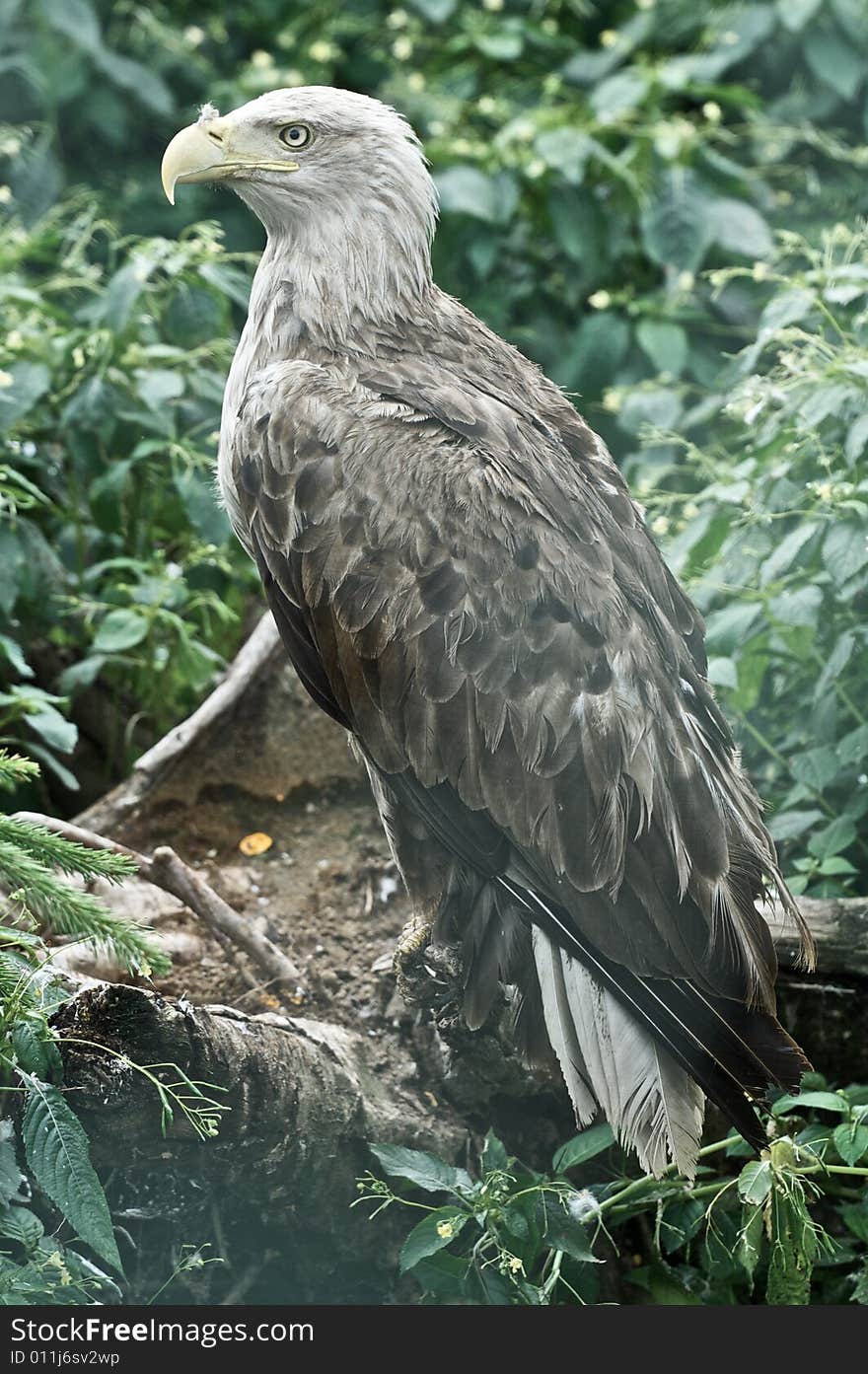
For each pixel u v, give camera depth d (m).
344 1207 7.66
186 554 10.84
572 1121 8.30
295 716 10.10
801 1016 8.33
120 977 8.38
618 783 7.16
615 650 7.30
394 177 8.37
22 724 10.19
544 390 8.42
